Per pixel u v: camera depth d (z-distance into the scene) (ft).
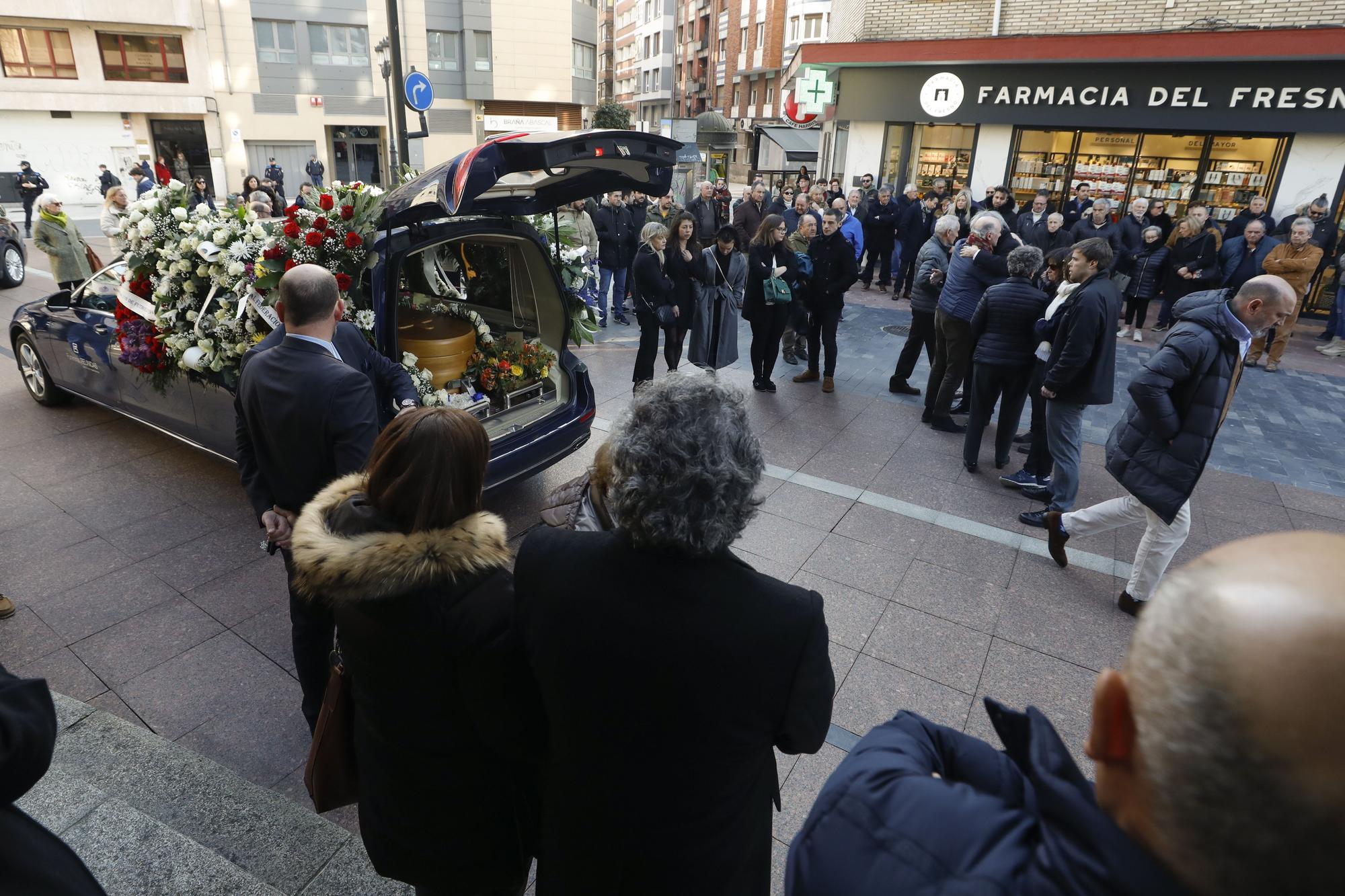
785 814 8.66
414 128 103.40
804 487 16.84
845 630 11.91
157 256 13.70
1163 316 32.89
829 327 22.47
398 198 11.09
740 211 36.96
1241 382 25.91
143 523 14.38
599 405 21.76
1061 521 13.29
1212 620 1.84
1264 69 34.47
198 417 15.05
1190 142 37.65
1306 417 22.49
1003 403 17.58
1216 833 1.74
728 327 21.25
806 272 21.75
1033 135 41.22
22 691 3.89
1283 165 35.47
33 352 19.42
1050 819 2.28
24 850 3.80
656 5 170.09
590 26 117.08
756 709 3.98
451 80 104.17
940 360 20.43
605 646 4.00
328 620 8.39
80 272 28.27
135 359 14.53
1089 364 14.17
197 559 13.25
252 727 9.60
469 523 4.85
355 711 5.43
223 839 7.65
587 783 4.28
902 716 3.25
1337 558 1.86
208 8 88.58
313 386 7.80
